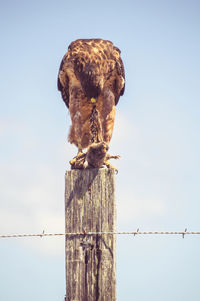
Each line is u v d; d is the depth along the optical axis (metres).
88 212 9.84
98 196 9.86
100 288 9.52
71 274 9.65
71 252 9.73
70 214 9.88
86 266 9.62
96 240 9.70
